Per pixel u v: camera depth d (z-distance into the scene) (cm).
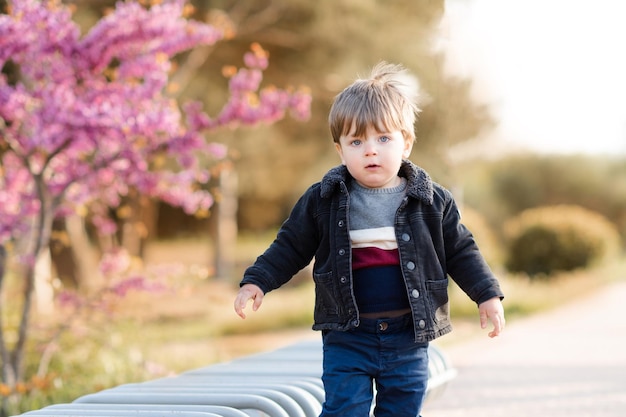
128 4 849
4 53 794
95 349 1058
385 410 395
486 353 1223
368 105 384
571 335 1445
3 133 828
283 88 1819
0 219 871
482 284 395
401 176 404
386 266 389
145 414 395
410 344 390
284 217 4219
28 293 855
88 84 857
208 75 1789
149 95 865
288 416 429
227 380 531
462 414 765
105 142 862
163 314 1914
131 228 2084
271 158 2072
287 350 692
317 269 400
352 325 384
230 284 2633
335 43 1723
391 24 1686
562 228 2788
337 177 397
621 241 4266
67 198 977
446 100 1831
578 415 752
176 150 876
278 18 1755
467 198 4441
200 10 1683
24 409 798
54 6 845
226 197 2588
